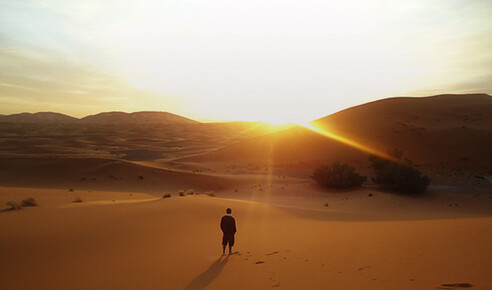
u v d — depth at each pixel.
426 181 51.47
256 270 8.41
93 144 168.00
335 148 99.94
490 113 115.25
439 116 119.25
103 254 10.73
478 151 86.06
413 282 5.77
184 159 105.44
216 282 7.70
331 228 15.12
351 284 6.26
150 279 8.24
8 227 13.31
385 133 105.00
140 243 12.22
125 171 66.81
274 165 91.62
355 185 56.19
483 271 5.71
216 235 13.91
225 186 61.72
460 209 39.75
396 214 29.45
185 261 9.91
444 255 7.32
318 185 58.53
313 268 7.94
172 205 20.00
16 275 8.74
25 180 61.34
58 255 10.52
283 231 15.02
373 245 9.78
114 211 17.69
